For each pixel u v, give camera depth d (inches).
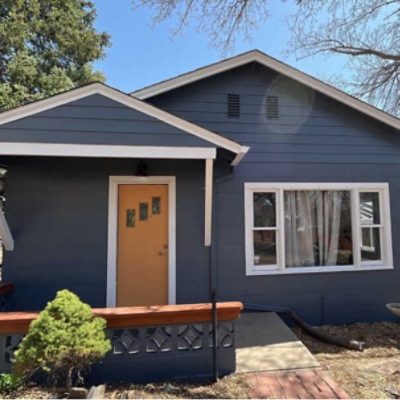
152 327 120.6
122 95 143.1
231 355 123.2
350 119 217.8
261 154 205.2
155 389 111.0
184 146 147.3
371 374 125.8
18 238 176.4
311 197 210.5
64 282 178.9
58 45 501.0
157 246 191.5
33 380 110.8
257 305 194.5
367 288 207.9
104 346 105.9
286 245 204.5
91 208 184.7
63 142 137.1
